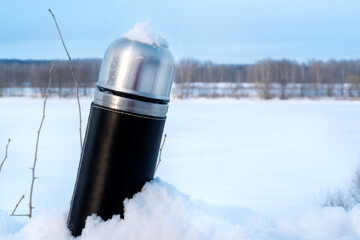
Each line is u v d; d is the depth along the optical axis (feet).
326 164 36.70
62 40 5.68
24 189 20.31
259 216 4.55
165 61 3.55
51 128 53.98
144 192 3.63
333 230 4.24
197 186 26.89
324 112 93.81
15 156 33.45
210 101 136.98
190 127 63.26
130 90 3.45
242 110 97.66
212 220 3.69
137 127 3.48
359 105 117.39
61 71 113.39
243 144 47.78
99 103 3.57
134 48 3.48
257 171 33.22
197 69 176.76
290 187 28.02
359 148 45.21
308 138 53.57
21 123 60.18
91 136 3.62
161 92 3.57
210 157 38.91
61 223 3.99
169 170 31.58
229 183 28.53
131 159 3.52
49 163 30.35
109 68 3.54
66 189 20.56
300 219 4.46
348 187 26.45
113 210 3.59
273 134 56.95
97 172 3.56
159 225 3.47
